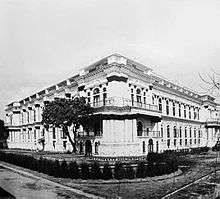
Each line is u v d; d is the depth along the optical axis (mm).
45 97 58906
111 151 38156
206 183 22344
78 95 47625
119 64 40031
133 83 42875
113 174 24406
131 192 19188
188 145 62906
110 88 40094
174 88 60219
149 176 24734
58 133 53469
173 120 57094
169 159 30922
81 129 45844
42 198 17531
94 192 19219
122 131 39406
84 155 40531
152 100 49062
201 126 71500
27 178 25562
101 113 38562
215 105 75688
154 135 44938
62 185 21797
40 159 29281
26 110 71000
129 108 39094
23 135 71812
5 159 40781
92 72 43594
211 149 61875
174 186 21109
